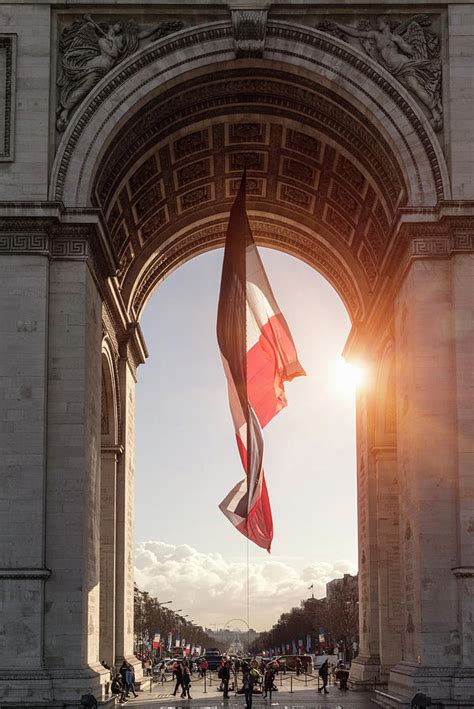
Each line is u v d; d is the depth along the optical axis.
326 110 66.94
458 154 61.88
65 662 56.34
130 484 86.31
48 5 62.88
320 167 74.44
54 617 56.88
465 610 56.81
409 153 62.44
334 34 64.06
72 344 59.91
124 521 81.69
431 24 64.12
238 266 67.62
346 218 78.06
